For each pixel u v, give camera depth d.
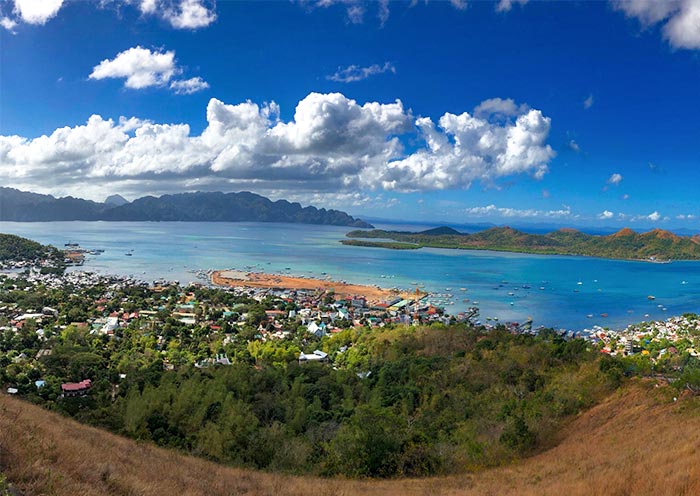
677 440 27.28
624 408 39.09
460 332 79.75
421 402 49.94
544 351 62.00
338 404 48.91
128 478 15.45
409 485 26.97
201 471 22.91
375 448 31.83
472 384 53.50
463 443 35.91
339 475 29.81
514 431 36.19
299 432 40.94
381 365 65.62
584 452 31.42
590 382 45.91
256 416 43.19
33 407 29.75
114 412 42.00
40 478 12.02
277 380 55.19
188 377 55.38
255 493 19.78
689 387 38.75
